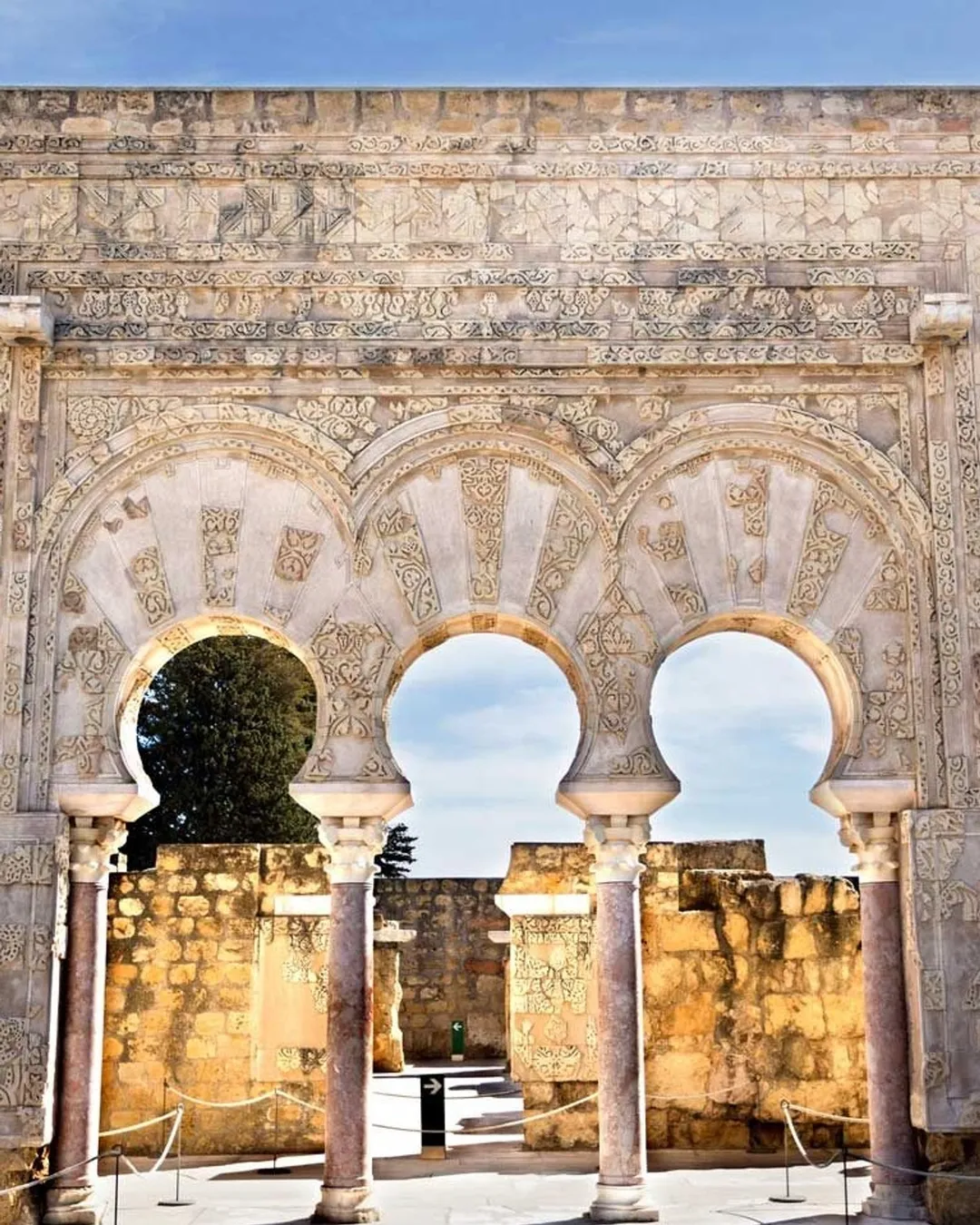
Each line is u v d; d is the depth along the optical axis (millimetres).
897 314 17109
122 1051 20031
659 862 19922
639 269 17156
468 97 17406
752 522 16812
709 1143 19438
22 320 16234
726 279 17094
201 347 16828
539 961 20359
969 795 16031
